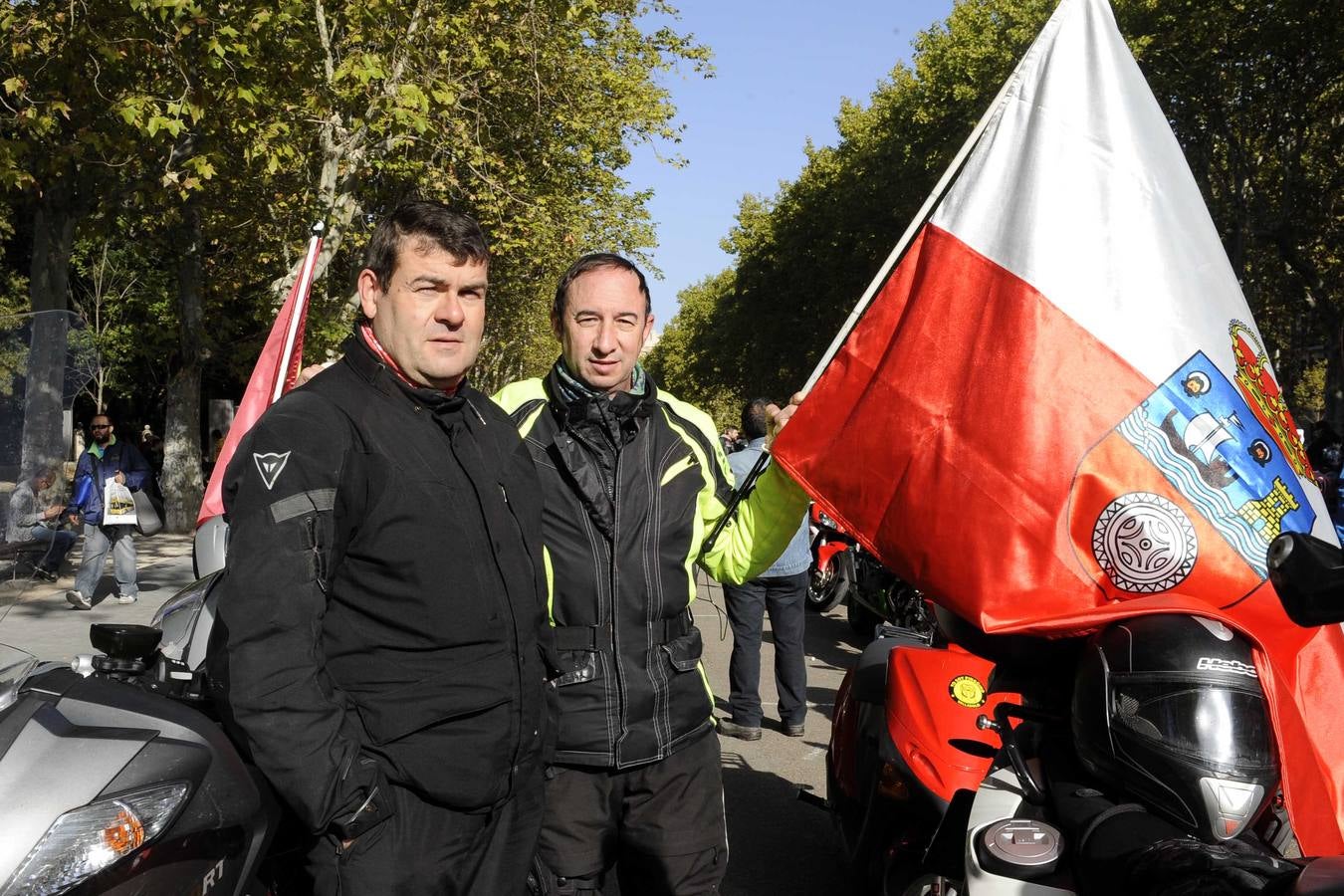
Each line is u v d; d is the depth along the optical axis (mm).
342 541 2344
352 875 2324
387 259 2484
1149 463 2854
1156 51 26250
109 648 2738
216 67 12500
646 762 3037
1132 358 2908
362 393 2441
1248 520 2842
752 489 3305
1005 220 3043
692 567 3229
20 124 12633
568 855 3031
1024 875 2361
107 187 14359
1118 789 2475
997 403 2938
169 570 14672
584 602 3033
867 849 4004
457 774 2400
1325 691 2803
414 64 16781
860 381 3137
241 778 2596
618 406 3119
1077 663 2648
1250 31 25312
